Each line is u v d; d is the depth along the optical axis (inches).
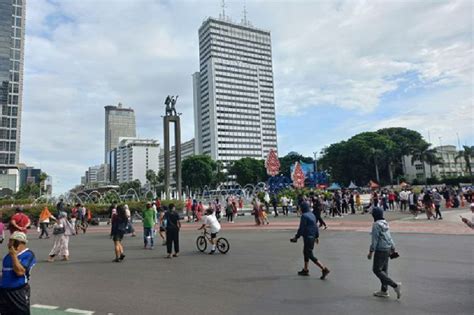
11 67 4685.0
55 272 407.2
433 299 266.4
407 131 4210.1
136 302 274.8
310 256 347.9
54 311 256.5
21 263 186.4
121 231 480.7
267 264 421.1
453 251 472.7
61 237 496.1
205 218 529.3
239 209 1635.1
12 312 183.8
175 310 252.8
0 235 689.6
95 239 766.5
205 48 7022.6
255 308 254.1
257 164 4635.8
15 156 4586.6
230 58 6968.5
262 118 7180.1
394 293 287.9
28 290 190.1
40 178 3732.8
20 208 459.8
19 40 4793.3
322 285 315.9
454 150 5339.6
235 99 6889.8
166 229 500.7
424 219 923.4
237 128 6830.7
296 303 264.4
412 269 369.7
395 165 3966.5
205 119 6958.7
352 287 307.3
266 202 1417.3
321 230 778.8
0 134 4505.4
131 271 401.4
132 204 1385.3
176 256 500.4
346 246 544.4
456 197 1331.2
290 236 706.2
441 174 4849.9
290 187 1815.9
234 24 7076.8
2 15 4638.3
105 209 1368.1
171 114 1737.2
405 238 607.2
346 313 239.6
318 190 1583.4
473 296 272.4
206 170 4163.4
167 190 1683.1
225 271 385.7
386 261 279.6
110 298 287.9
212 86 6732.3
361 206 1421.0
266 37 7426.2
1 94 4549.7
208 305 263.1
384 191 1493.6
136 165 7465.6
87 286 332.5
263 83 7298.2
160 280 350.3
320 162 4256.9
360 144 3575.3
